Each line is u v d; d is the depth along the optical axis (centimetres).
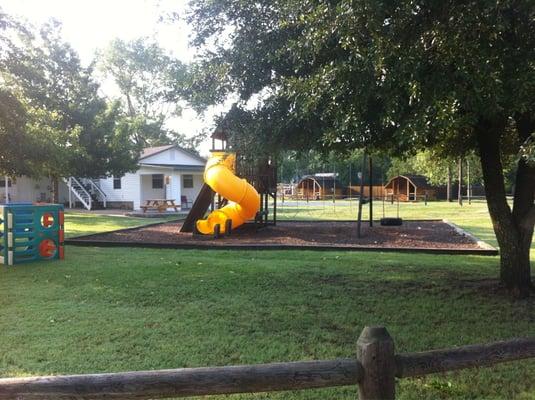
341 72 452
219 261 1044
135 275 885
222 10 603
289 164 6919
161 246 1312
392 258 1086
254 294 739
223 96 633
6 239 1029
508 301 679
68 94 2723
